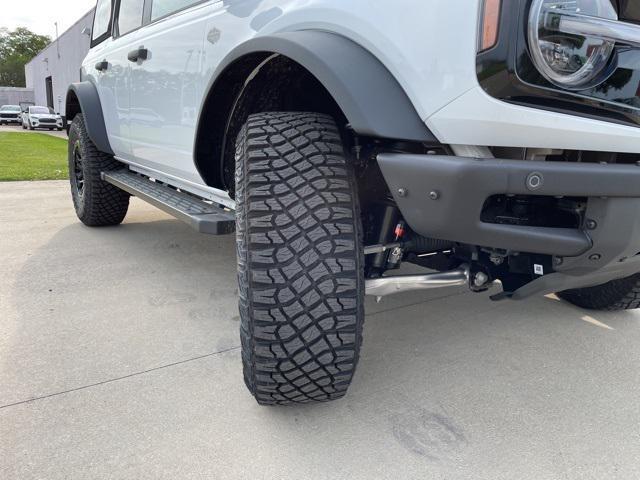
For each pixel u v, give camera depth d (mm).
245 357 1571
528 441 1657
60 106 37125
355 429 1692
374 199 1874
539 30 1228
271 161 1544
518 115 1292
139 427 1679
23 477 1447
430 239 1900
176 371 2041
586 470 1530
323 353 1492
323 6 1608
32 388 1899
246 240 1492
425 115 1393
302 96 1952
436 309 2777
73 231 4438
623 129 1367
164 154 2771
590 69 1289
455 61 1313
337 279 1449
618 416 1812
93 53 4301
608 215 1343
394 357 2209
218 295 2908
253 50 1729
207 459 1537
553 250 1390
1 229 4480
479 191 1284
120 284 3070
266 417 1744
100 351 2201
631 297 2469
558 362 2193
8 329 2404
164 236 4305
